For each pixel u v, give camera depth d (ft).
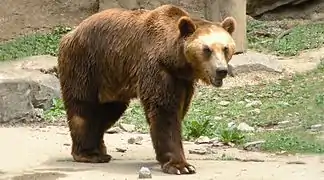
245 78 72.18
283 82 70.85
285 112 58.39
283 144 45.52
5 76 59.93
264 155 42.80
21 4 94.07
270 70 73.77
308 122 53.26
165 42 35.35
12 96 55.01
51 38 85.05
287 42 85.46
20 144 45.80
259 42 87.86
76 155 40.09
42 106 59.31
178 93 35.86
